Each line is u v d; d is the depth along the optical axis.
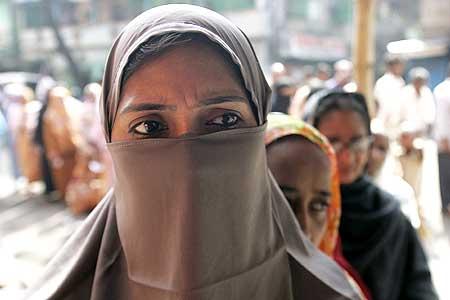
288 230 1.07
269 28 14.43
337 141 1.81
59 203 6.84
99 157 5.89
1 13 16.98
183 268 0.86
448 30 15.39
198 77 0.86
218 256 0.89
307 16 15.23
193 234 0.86
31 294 0.99
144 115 0.87
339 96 1.85
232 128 0.91
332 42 15.84
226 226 0.90
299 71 14.52
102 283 0.95
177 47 0.86
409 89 7.12
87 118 6.30
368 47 3.81
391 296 1.82
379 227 1.85
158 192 0.88
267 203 0.99
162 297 0.89
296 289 1.03
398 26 15.76
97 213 1.04
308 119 1.94
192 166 0.85
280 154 1.30
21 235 5.44
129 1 15.23
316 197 1.31
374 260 1.82
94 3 15.76
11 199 7.16
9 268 2.10
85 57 16.16
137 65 0.87
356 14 3.80
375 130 2.78
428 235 4.78
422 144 4.75
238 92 0.90
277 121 1.36
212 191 0.87
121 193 0.94
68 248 1.03
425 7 15.68
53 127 6.83
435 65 11.91
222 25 0.95
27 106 7.44
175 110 0.86
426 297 1.80
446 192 5.86
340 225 1.86
